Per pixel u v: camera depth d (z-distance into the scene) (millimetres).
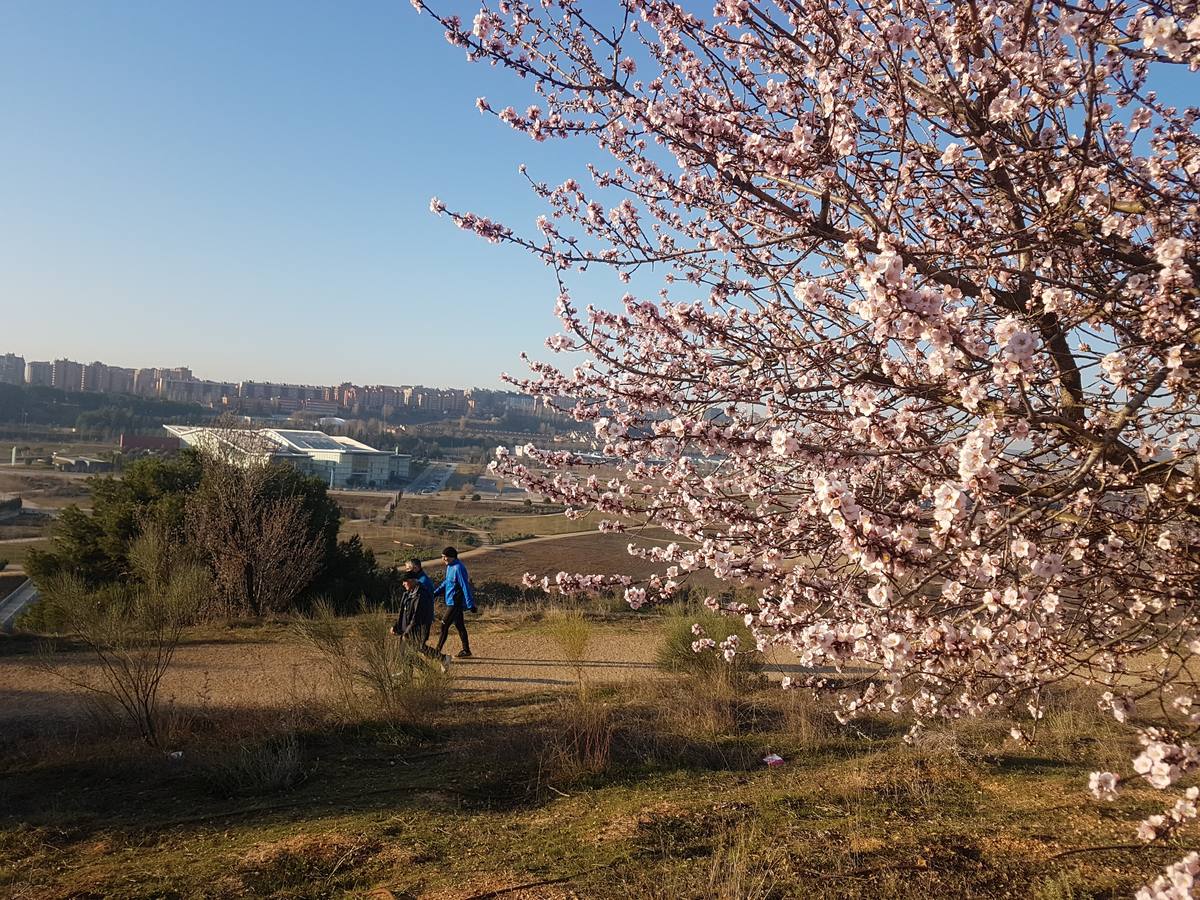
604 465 4738
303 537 16703
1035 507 2596
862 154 3760
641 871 4754
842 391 3488
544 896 4445
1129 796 5785
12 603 27516
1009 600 2551
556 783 6629
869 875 4660
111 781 6816
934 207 4055
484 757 7277
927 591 3195
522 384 5328
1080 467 2811
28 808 6230
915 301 2521
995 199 3725
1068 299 3061
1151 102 4219
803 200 4375
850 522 2508
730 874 4566
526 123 4387
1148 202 3125
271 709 8562
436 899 4453
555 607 16172
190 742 7715
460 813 5969
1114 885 4406
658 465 4391
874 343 3156
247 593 15859
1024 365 2508
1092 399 3236
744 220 4348
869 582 3646
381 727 8109
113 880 4797
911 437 3277
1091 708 7641
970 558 2598
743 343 4039
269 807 6148
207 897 4547
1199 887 2309
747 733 7934
